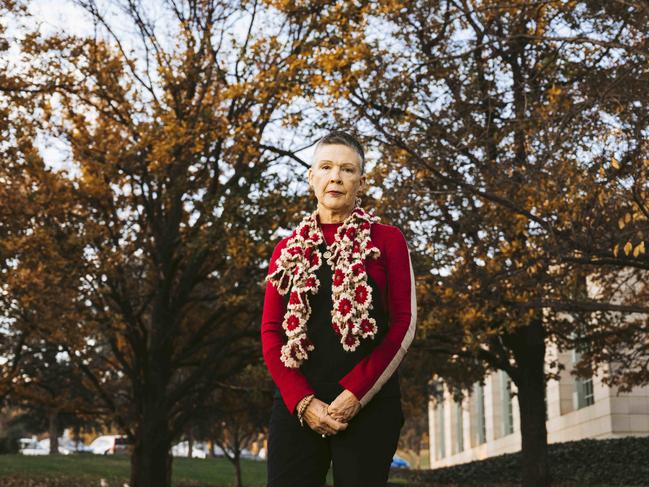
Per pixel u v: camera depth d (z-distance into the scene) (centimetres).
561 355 4244
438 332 1659
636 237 1023
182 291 1919
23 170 1719
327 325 286
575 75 1339
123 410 2009
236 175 1811
